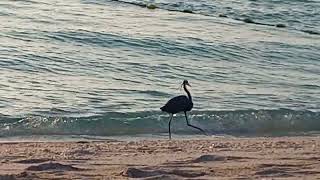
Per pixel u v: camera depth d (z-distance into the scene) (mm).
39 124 21984
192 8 53844
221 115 23875
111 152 15062
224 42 41688
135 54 37031
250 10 54312
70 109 24719
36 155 14320
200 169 12062
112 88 28953
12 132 21344
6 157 13797
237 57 38781
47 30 40844
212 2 56344
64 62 34000
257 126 23531
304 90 31031
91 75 31656
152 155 14461
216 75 33562
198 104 26391
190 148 15992
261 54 40156
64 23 43375
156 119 22906
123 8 51281
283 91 30438
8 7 46562
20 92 27375
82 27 42500
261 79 33281
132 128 22422
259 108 25938
